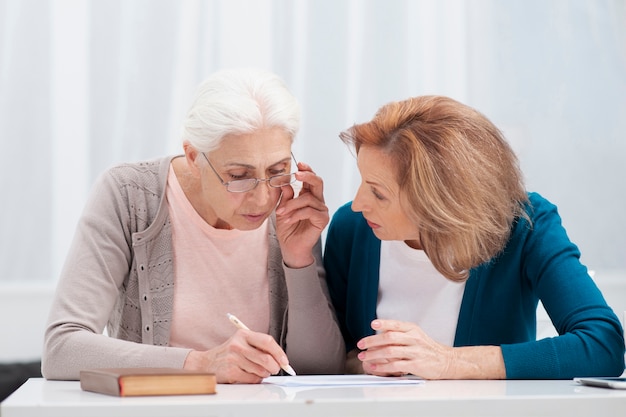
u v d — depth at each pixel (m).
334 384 1.56
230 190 1.79
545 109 3.24
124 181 2.03
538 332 2.40
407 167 1.77
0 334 2.96
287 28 3.10
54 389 1.50
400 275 2.07
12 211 3.00
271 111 1.77
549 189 3.25
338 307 2.23
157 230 2.01
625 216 3.27
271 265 2.11
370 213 1.86
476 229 1.79
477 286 1.98
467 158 1.78
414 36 3.21
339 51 3.14
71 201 3.03
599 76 3.27
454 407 1.30
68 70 3.03
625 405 1.34
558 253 1.90
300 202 2.02
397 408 1.28
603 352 1.73
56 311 1.83
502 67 3.24
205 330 2.05
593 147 3.27
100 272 1.90
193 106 1.83
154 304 2.00
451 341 2.01
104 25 3.02
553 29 3.26
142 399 1.29
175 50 3.06
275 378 1.71
